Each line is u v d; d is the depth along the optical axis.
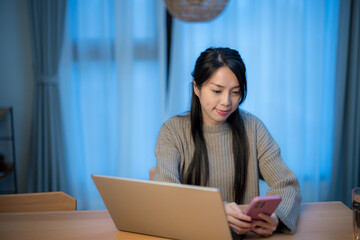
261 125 1.47
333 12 2.79
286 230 1.11
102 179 1.03
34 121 2.75
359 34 2.76
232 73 1.17
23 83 2.84
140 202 1.02
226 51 1.21
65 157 2.82
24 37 2.79
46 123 2.73
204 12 1.67
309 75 2.89
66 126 2.79
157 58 2.82
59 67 2.71
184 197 0.94
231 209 1.06
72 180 2.85
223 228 0.96
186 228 1.01
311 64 2.87
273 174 1.38
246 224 1.04
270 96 2.86
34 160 2.80
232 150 1.42
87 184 2.90
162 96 2.83
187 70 2.80
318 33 2.81
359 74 2.81
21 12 2.76
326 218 1.22
